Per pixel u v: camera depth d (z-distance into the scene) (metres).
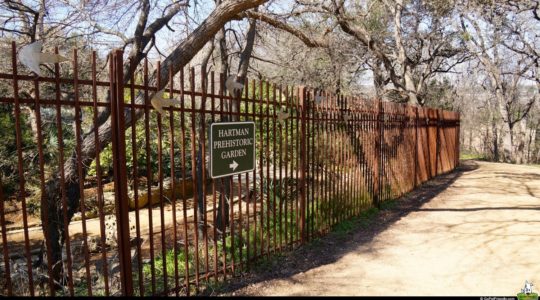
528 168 16.23
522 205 8.13
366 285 4.11
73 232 8.84
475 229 6.25
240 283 4.11
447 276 4.36
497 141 36.84
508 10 15.27
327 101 5.80
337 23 10.85
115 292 3.89
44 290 3.98
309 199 5.64
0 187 2.57
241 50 9.96
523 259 4.84
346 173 6.50
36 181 8.17
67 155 7.64
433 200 8.67
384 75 17.84
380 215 7.17
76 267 6.00
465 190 10.05
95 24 7.61
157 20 8.23
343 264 4.73
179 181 12.53
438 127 12.62
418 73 19.83
